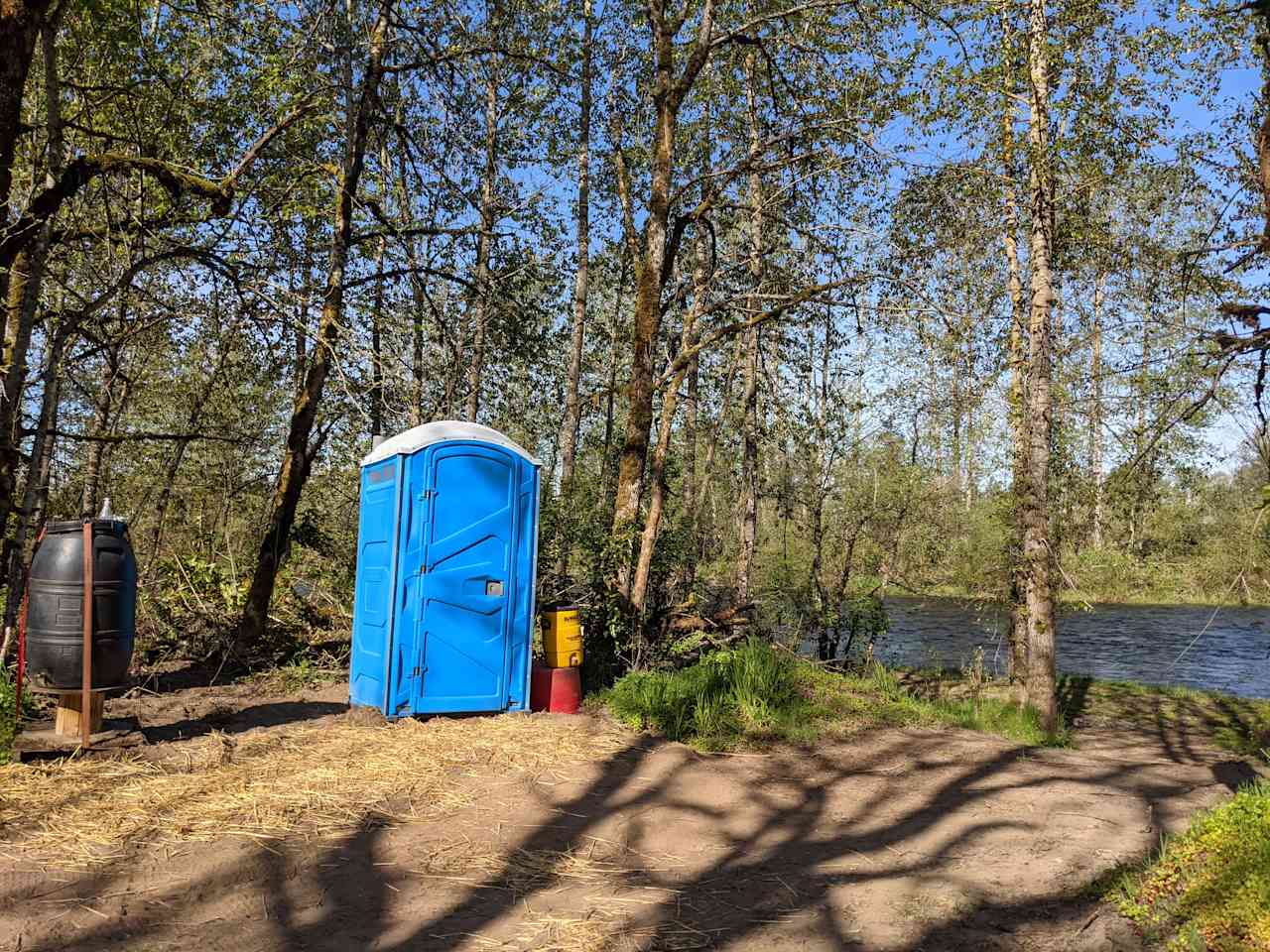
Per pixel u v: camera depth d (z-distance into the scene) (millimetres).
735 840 5184
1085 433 12883
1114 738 11078
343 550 12930
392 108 13250
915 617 25781
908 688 13469
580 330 18062
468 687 7582
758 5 13812
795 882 4508
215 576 10898
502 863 4590
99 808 4832
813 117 12531
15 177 9430
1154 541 18938
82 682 5723
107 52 9711
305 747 6367
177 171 8797
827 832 5387
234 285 9898
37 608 5723
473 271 14195
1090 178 11609
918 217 12320
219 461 14883
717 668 9102
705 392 20797
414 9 12805
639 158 18094
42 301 9781
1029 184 11867
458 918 3912
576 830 5145
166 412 14383
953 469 17938
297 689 8930
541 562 10516
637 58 17891
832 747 7770
